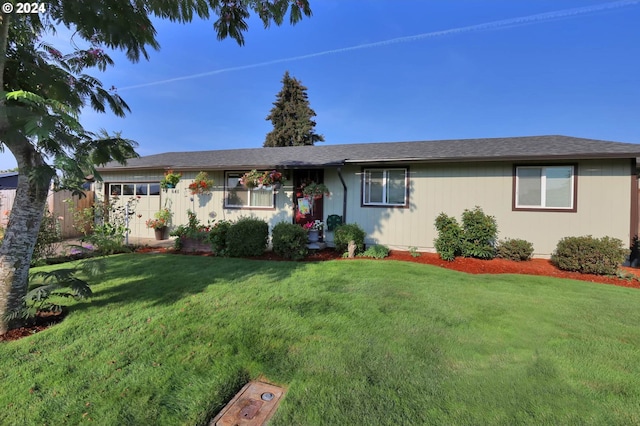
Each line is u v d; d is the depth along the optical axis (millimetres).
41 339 2885
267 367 2465
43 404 1990
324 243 8625
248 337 2975
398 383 2254
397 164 8578
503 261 7031
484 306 3947
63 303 3922
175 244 8531
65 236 10555
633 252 6812
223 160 10250
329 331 3133
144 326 3201
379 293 4434
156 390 2150
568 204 7301
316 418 1885
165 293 4340
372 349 2768
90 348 2727
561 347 2834
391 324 3334
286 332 3100
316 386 2205
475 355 2680
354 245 7562
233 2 3109
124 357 2580
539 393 2145
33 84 2812
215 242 7562
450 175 8180
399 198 8625
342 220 8984
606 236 6367
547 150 7344
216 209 10070
